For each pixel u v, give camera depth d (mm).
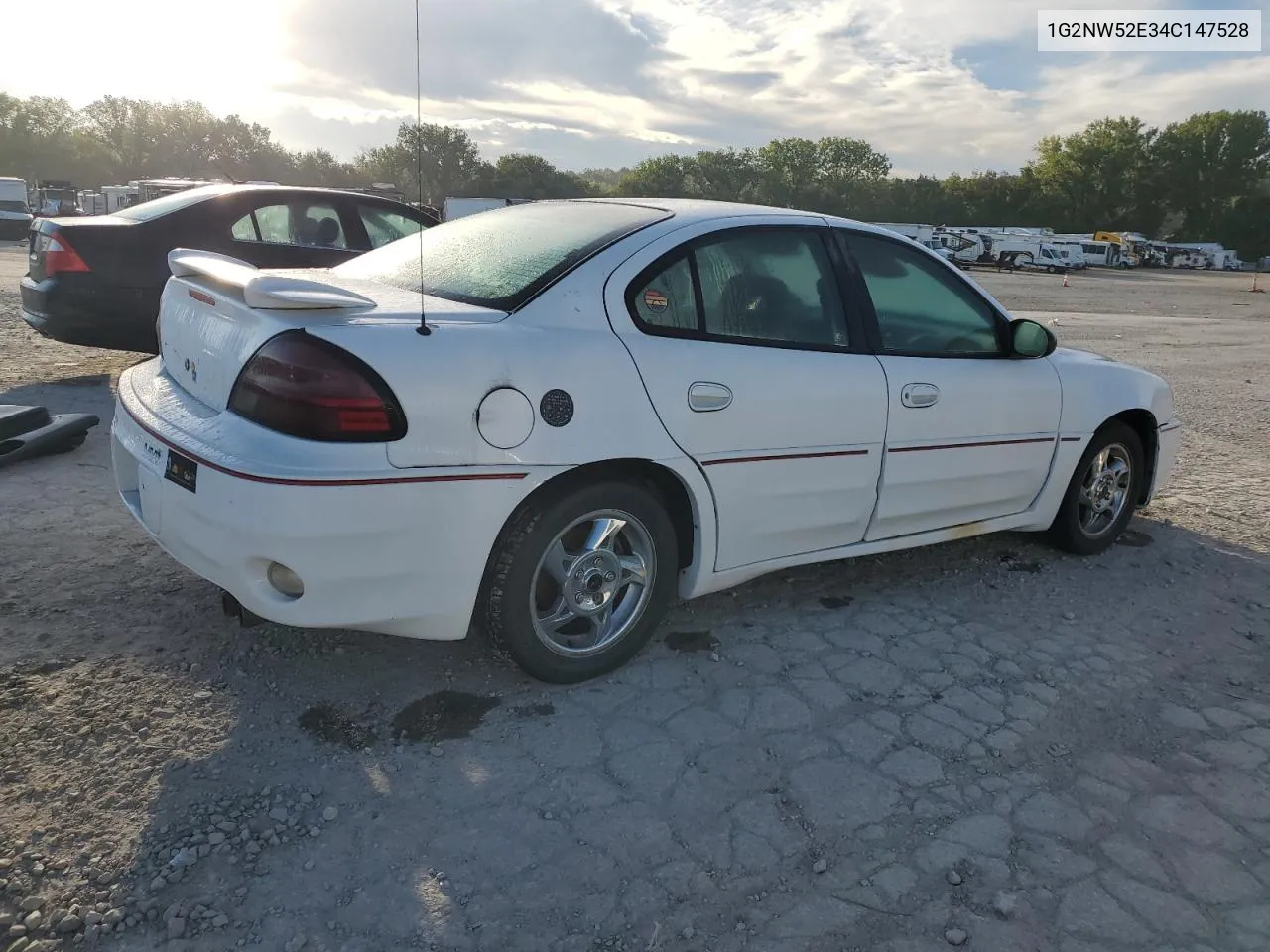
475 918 2172
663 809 2586
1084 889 2383
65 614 3445
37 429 5359
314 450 2514
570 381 2840
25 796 2465
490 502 2742
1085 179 95250
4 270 18406
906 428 3707
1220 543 5051
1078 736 3078
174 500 2746
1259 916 2320
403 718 2934
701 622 3734
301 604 2594
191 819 2426
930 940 2189
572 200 3832
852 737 2986
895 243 3885
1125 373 4672
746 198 95688
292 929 2109
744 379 3229
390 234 8289
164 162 97250
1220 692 3418
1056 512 4512
